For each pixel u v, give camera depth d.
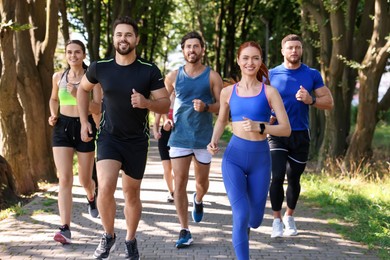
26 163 9.41
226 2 30.30
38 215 7.27
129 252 5.09
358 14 17.06
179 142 5.88
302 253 5.60
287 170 6.20
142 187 9.93
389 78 25.47
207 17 34.34
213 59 35.75
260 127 4.66
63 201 5.82
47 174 10.63
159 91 4.86
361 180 10.52
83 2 21.30
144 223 6.90
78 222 6.87
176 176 5.84
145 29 27.84
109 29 23.83
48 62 10.69
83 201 8.36
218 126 5.08
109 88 4.82
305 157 6.11
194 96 5.92
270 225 6.88
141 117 4.90
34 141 10.49
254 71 4.82
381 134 24.34
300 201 8.52
